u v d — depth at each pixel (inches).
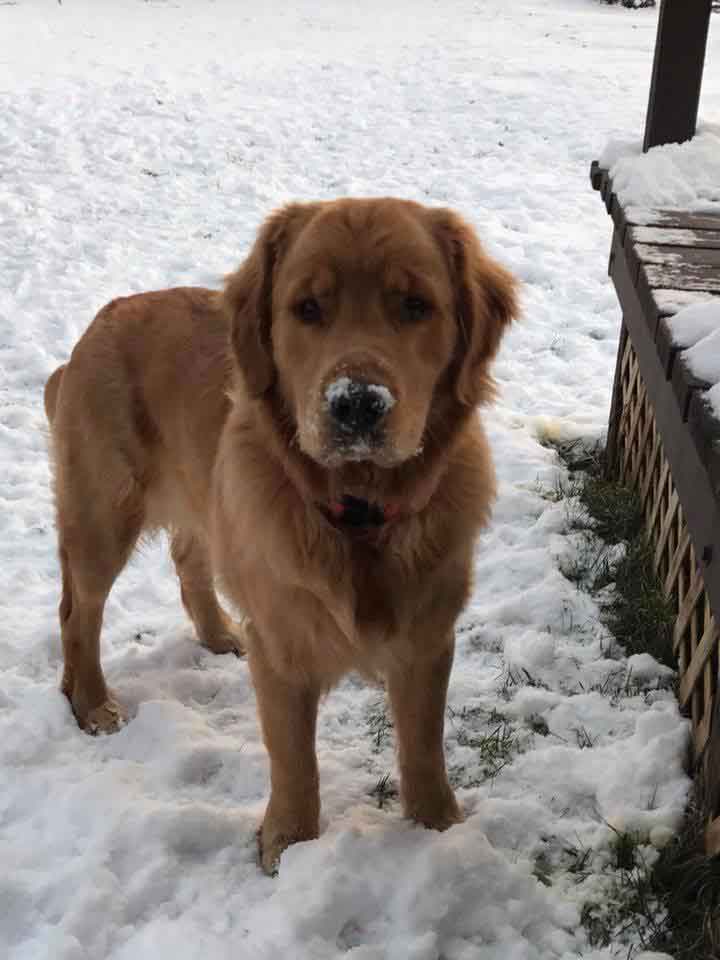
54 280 113.6
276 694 45.5
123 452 53.4
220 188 150.1
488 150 175.8
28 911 43.7
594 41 287.4
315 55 256.8
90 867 44.6
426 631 45.1
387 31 298.8
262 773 51.0
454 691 56.2
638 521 68.5
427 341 42.0
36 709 54.6
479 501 45.1
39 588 66.0
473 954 41.9
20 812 48.8
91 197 142.6
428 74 235.3
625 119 195.3
